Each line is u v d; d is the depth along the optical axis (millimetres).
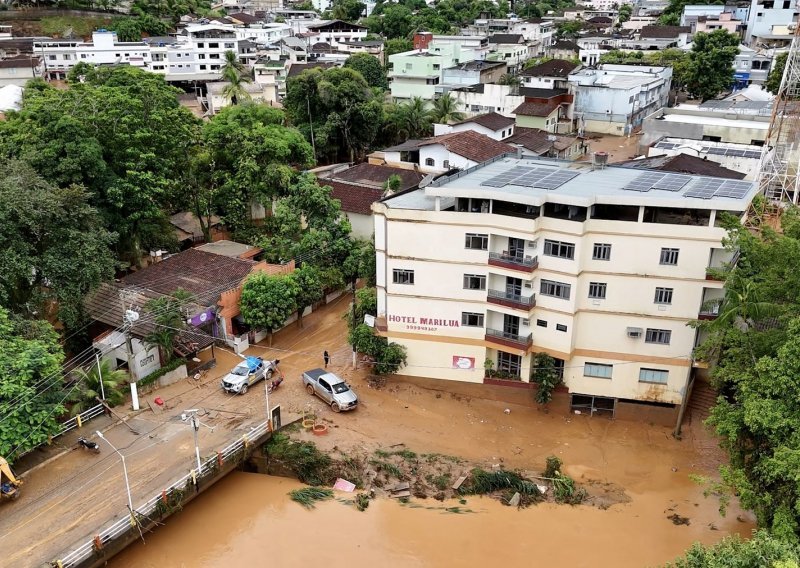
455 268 38781
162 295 44844
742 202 33812
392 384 42281
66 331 43312
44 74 114875
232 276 47688
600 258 36594
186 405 39000
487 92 96188
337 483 35094
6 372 30281
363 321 43812
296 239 53875
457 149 67188
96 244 40062
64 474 32344
